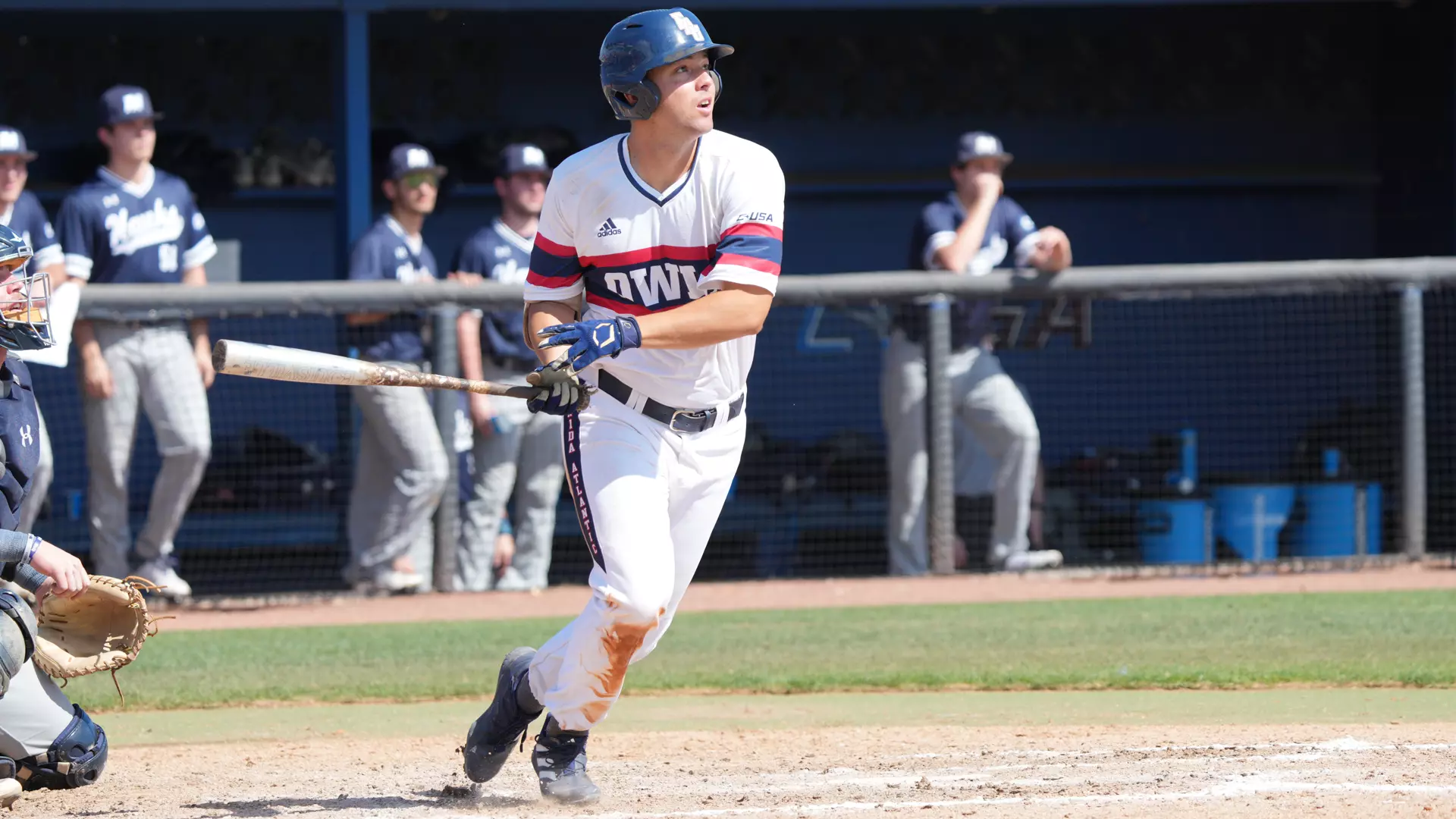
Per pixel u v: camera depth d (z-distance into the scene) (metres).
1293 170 40.66
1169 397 37.06
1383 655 19.64
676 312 11.09
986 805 11.92
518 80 39.09
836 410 38.03
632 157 11.49
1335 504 29.91
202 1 30.94
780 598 26.38
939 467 27.80
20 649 12.03
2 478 12.12
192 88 38.03
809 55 39.66
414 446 26.39
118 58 37.66
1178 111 40.53
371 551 26.91
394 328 26.38
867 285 27.25
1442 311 31.17
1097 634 21.91
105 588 12.82
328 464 30.94
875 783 13.02
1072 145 40.47
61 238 25.47
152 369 25.25
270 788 13.44
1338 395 34.69
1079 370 37.06
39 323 11.95
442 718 17.33
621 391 11.64
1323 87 40.69
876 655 20.66
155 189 26.14
